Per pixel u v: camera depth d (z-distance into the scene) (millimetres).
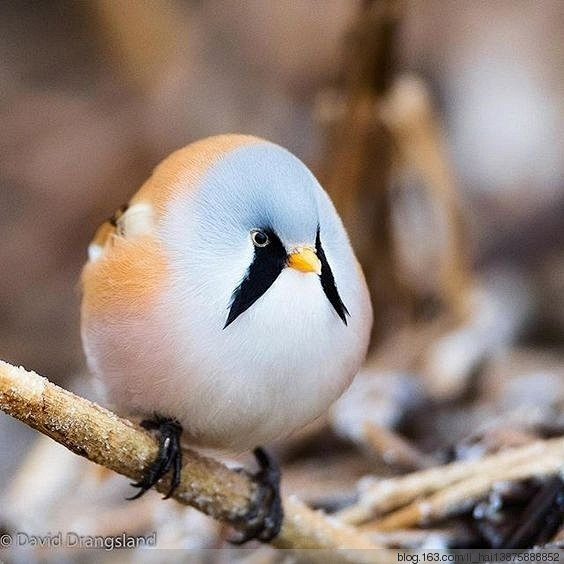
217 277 2719
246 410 2727
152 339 2723
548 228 3352
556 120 3467
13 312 3211
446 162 2959
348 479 2846
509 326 2953
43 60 3896
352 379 2742
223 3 3797
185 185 2732
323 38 3625
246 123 3611
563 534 2760
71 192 3510
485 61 3594
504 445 2820
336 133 2926
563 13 3662
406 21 3037
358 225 2941
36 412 2711
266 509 2754
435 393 2904
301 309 2719
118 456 2727
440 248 2953
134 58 3818
